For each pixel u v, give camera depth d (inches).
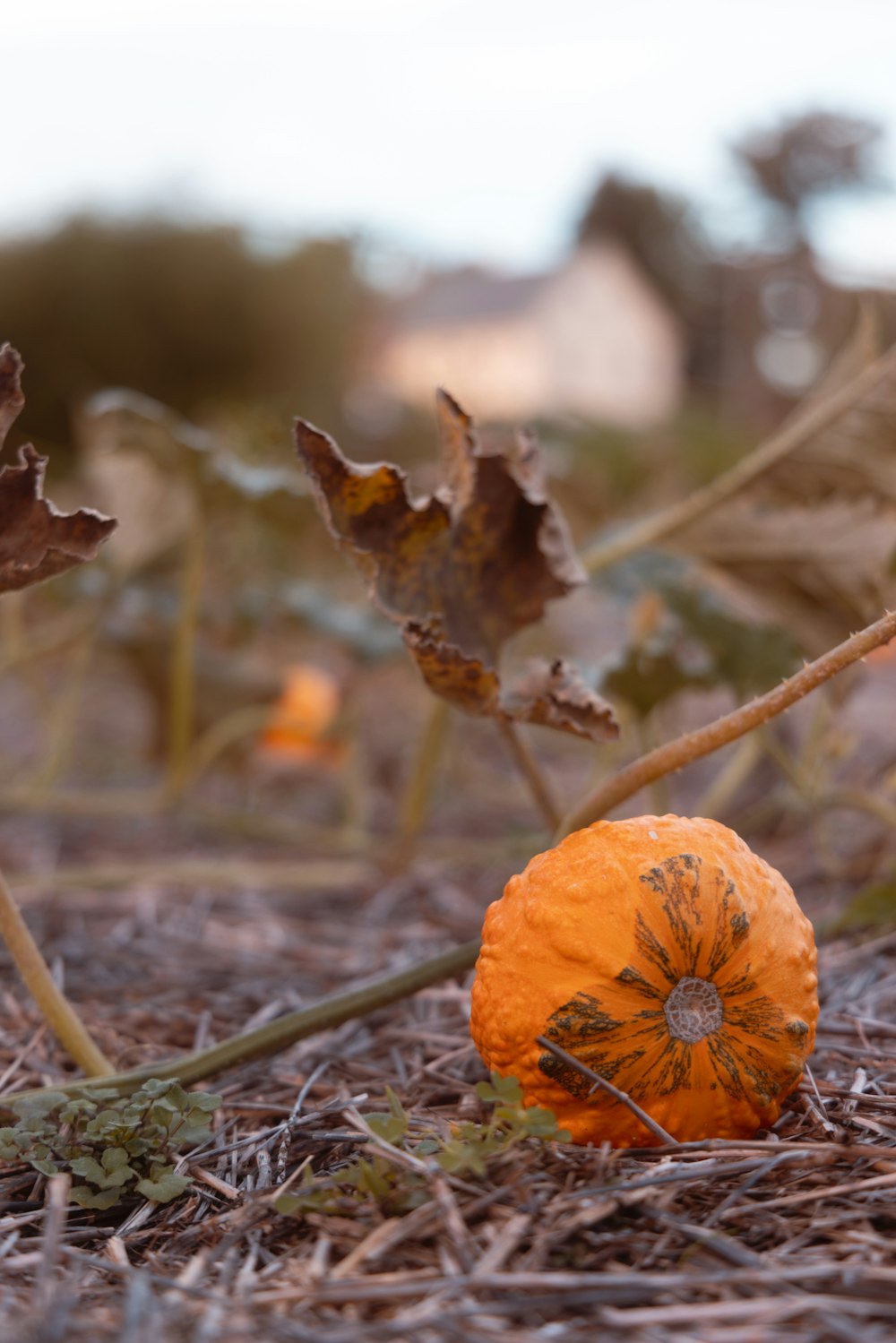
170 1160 26.5
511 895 26.3
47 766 55.9
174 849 56.7
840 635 43.1
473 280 471.5
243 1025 34.3
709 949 25.1
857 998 32.7
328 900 47.0
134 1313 21.8
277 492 43.6
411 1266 23.0
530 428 30.5
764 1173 24.6
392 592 29.4
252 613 55.6
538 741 79.0
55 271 161.8
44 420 163.3
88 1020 34.0
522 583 30.3
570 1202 23.9
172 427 43.9
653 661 40.0
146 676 59.2
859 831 52.6
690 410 236.2
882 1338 21.1
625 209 631.8
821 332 404.8
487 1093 24.6
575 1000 25.0
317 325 173.9
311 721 57.7
